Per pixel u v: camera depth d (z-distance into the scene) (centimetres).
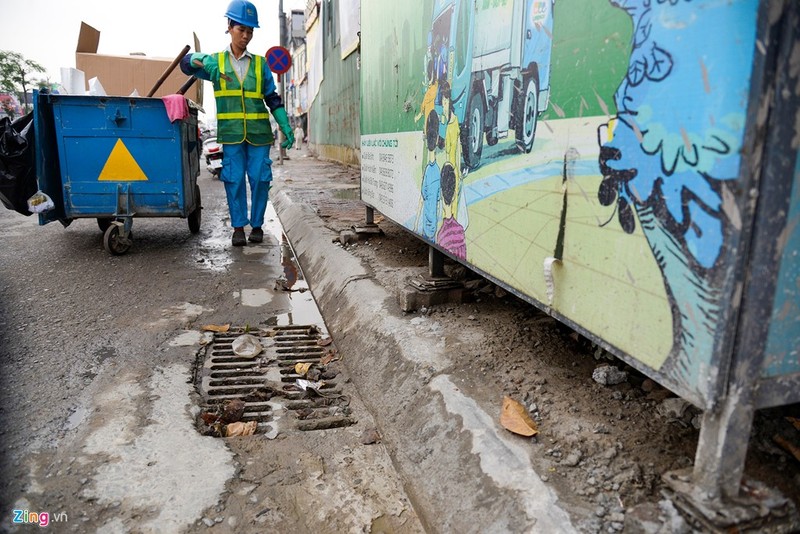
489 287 361
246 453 241
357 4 1106
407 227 386
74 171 534
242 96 583
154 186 555
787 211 130
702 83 133
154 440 243
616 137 165
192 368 320
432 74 323
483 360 262
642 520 157
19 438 242
